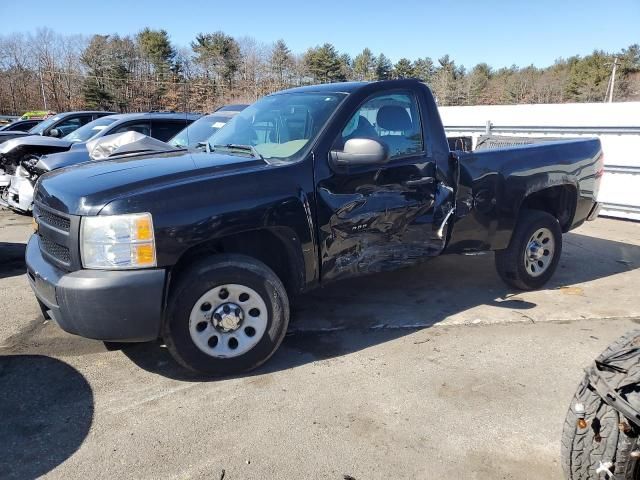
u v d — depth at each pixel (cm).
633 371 201
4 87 5559
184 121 960
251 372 354
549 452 272
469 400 320
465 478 253
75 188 324
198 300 327
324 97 409
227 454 270
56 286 306
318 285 382
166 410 310
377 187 391
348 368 360
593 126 912
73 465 262
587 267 608
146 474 255
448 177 430
